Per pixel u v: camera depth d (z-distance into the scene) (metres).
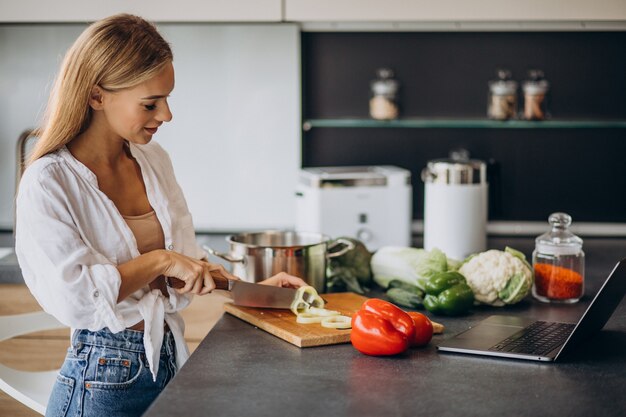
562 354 1.72
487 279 2.21
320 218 3.20
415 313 1.84
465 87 3.65
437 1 3.17
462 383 1.58
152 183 2.01
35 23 3.38
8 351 2.94
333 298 2.25
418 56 3.64
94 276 1.76
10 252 3.16
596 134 3.64
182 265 1.85
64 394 1.90
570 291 2.27
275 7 3.17
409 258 2.38
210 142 3.62
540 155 3.67
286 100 3.59
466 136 3.67
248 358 1.75
